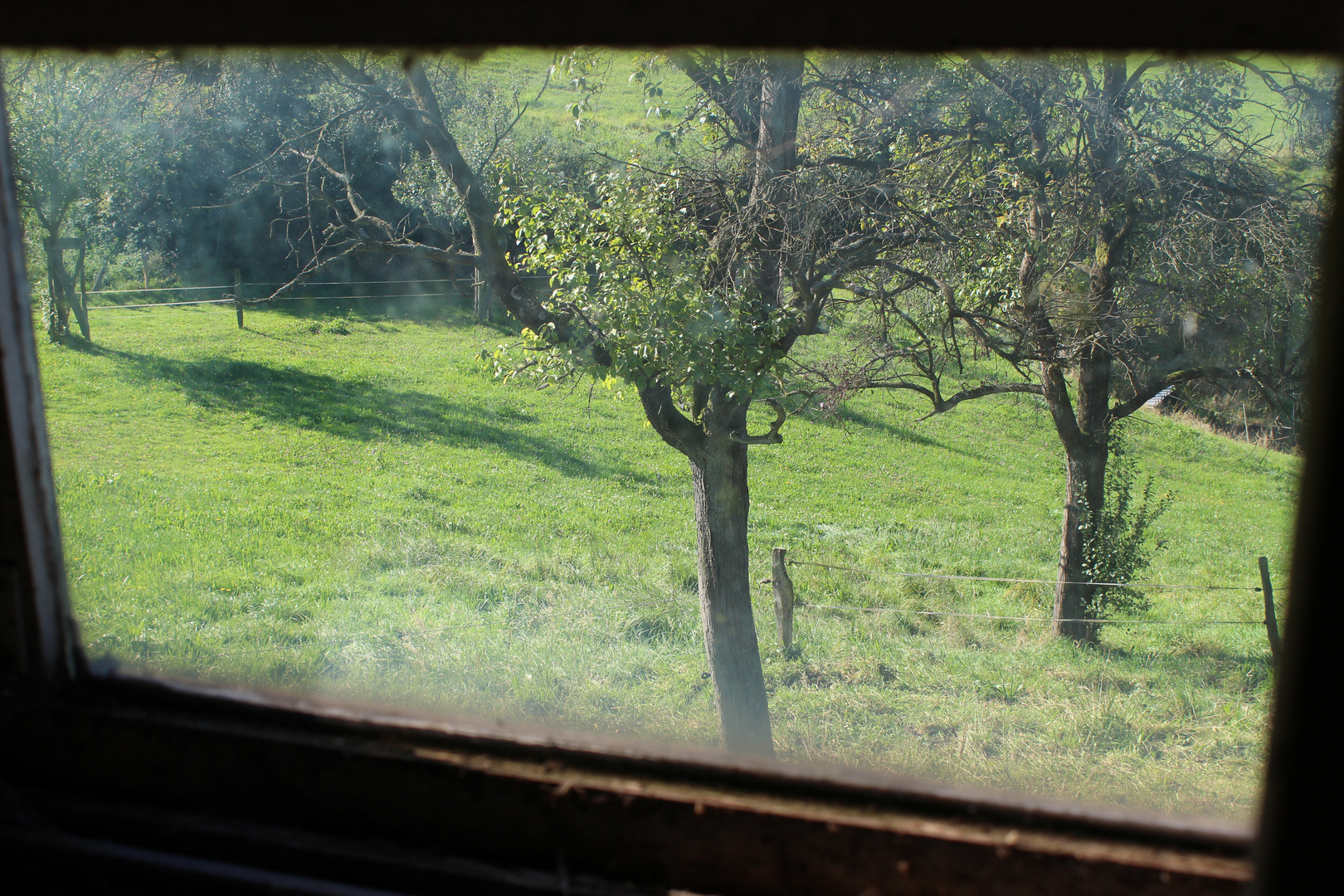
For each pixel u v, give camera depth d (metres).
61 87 9.23
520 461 19.20
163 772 1.08
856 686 9.84
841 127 7.24
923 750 8.11
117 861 1.02
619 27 0.83
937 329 8.03
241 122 7.79
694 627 10.99
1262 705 9.27
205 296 25.77
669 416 7.16
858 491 20.06
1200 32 0.75
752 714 7.62
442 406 21.81
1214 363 9.61
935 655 10.91
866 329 8.41
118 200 19.08
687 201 6.49
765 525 17.38
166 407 19.03
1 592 1.08
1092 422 11.69
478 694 8.53
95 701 1.12
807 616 12.13
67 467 15.04
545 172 7.48
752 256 6.47
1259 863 0.73
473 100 10.50
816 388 8.04
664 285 6.12
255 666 7.80
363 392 21.97
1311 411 0.69
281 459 17.34
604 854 0.97
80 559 10.67
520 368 6.82
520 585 12.19
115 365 20.61
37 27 0.92
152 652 7.97
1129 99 8.46
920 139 7.54
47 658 1.10
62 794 1.11
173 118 8.46
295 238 22.27
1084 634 11.84
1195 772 7.60
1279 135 8.60
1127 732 8.55
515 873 0.98
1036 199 7.99
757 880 0.94
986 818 0.91
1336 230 0.68
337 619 10.14
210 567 11.31
